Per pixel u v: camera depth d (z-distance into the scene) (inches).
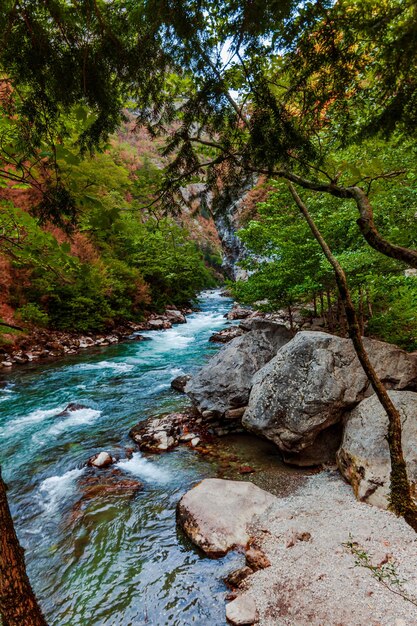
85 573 153.6
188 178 81.6
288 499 188.1
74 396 379.9
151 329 823.7
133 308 882.8
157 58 58.0
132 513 190.1
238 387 297.3
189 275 1195.9
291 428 226.4
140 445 264.2
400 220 225.9
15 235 129.4
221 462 239.5
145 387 405.4
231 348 338.0
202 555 159.3
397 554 138.1
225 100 65.1
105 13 54.3
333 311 550.6
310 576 133.4
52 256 130.6
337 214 300.8
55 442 275.7
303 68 56.0
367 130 59.1
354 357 244.7
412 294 297.4
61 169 70.6
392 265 307.1
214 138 73.0
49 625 131.3
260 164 69.4
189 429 287.9
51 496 207.8
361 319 376.8
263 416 241.8
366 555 138.9
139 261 994.1
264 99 60.1
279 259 419.5
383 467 178.9
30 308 605.6
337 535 152.5
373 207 229.3
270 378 255.0
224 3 50.4
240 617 123.4
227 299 1553.9
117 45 55.9
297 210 412.5
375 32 44.7
